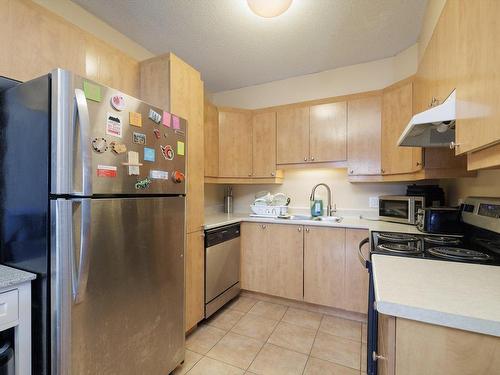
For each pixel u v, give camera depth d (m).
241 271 2.76
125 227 1.24
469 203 1.63
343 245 2.31
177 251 1.60
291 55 2.59
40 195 1.05
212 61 2.71
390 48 2.46
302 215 3.00
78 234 1.03
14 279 0.99
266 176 2.95
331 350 1.85
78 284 1.03
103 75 1.71
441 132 1.46
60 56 1.50
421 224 1.88
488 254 1.20
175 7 1.89
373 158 2.43
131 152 1.27
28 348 1.04
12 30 1.30
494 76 0.68
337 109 2.61
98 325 1.12
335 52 2.54
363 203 2.81
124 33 2.21
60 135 1.00
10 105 1.18
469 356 0.65
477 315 0.63
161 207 1.47
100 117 1.13
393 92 2.28
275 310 2.47
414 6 1.88
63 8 1.78
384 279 0.88
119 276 1.22
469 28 0.86
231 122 2.95
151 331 1.40
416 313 0.68
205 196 3.12
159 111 1.46
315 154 2.70
